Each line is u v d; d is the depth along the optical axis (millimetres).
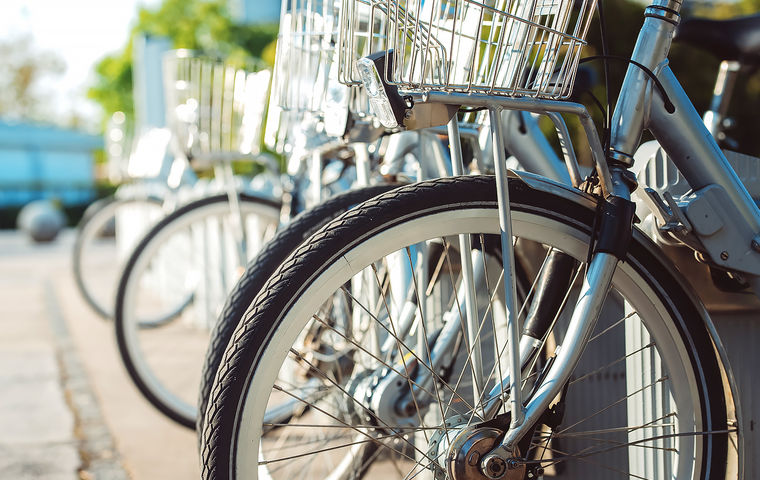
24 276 8164
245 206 2611
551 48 1145
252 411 1151
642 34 1290
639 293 1280
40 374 3500
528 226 1231
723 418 1313
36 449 2465
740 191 1317
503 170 1156
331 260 1172
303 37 1562
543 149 1586
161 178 4633
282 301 1157
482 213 1217
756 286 1342
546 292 1286
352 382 1517
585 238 1252
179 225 2633
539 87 1151
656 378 1485
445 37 1371
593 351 1607
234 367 1148
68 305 5539
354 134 1495
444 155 1592
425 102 1114
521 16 1176
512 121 1581
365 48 1498
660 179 1457
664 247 1438
